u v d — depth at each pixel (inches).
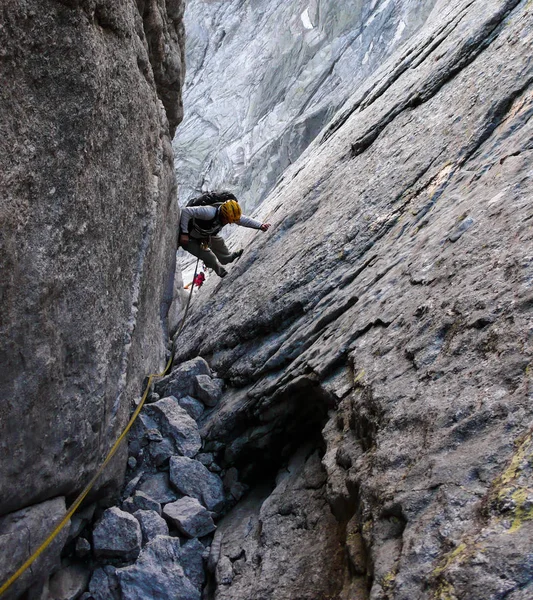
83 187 109.0
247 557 118.5
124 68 133.3
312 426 145.6
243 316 186.9
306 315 164.2
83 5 102.0
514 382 83.1
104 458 132.7
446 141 165.8
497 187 126.2
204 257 242.8
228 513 147.5
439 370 97.7
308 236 195.9
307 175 262.7
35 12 87.7
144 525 134.4
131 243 148.7
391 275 138.5
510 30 177.9
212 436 163.2
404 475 85.4
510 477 71.0
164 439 161.3
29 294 91.3
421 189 160.6
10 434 90.3
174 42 243.0
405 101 210.2
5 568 93.0
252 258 226.7
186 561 128.6
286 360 156.6
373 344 121.9
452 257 119.9
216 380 181.3
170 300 231.1
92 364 119.2
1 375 86.4
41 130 92.4
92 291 117.5
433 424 88.5
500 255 107.2
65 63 97.7
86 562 129.0
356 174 203.5
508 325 91.9
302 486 125.8
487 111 154.9
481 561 63.9
